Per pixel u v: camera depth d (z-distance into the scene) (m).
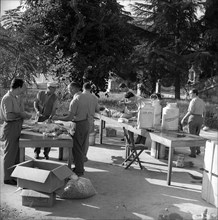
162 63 21.31
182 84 23.66
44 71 10.54
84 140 5.54
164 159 7.27
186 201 4.79
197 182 5.75
